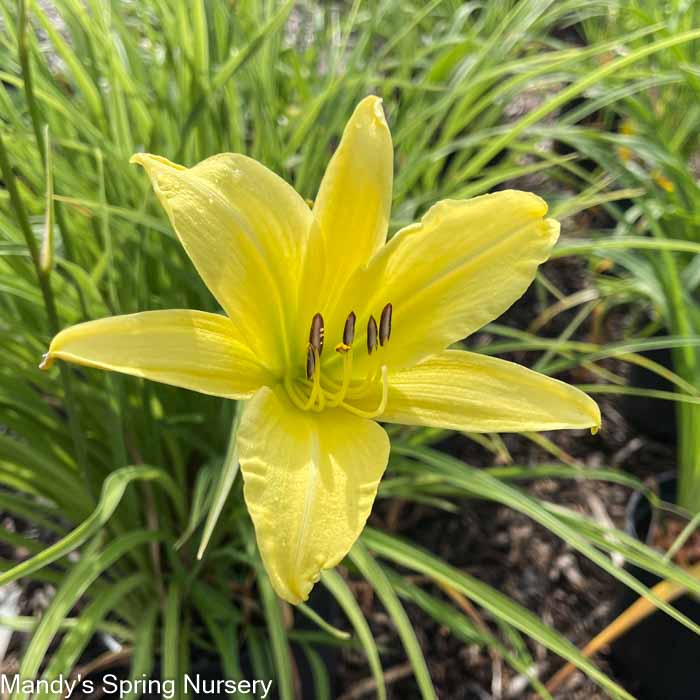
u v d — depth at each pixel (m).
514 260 0.18
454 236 0.18
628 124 0.47
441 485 0.35
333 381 0.19
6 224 0.25
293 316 0.18
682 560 0.33
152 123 0.29
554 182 0.58
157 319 0.16
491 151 0.31
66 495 0.28
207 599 0.28
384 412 0.19
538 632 0.24
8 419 0.27
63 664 0.22
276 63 0.35
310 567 0.15
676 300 0.32
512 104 0.62
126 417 0.27
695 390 0.31
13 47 0.31
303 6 0.46
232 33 0.31
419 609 0.38
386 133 0.18
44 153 0.21
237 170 0.17
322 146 0.32
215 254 0.16
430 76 0.38
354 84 0.33
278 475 0.16
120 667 0.31
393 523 0.41
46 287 0.18
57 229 0.29
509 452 0.45
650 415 0.46
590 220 0.57
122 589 0.26
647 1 0.45
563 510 0.28
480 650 0.37
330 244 0.18
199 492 0.26
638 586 0.23
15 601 0.36
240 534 0.29
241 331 0.17
